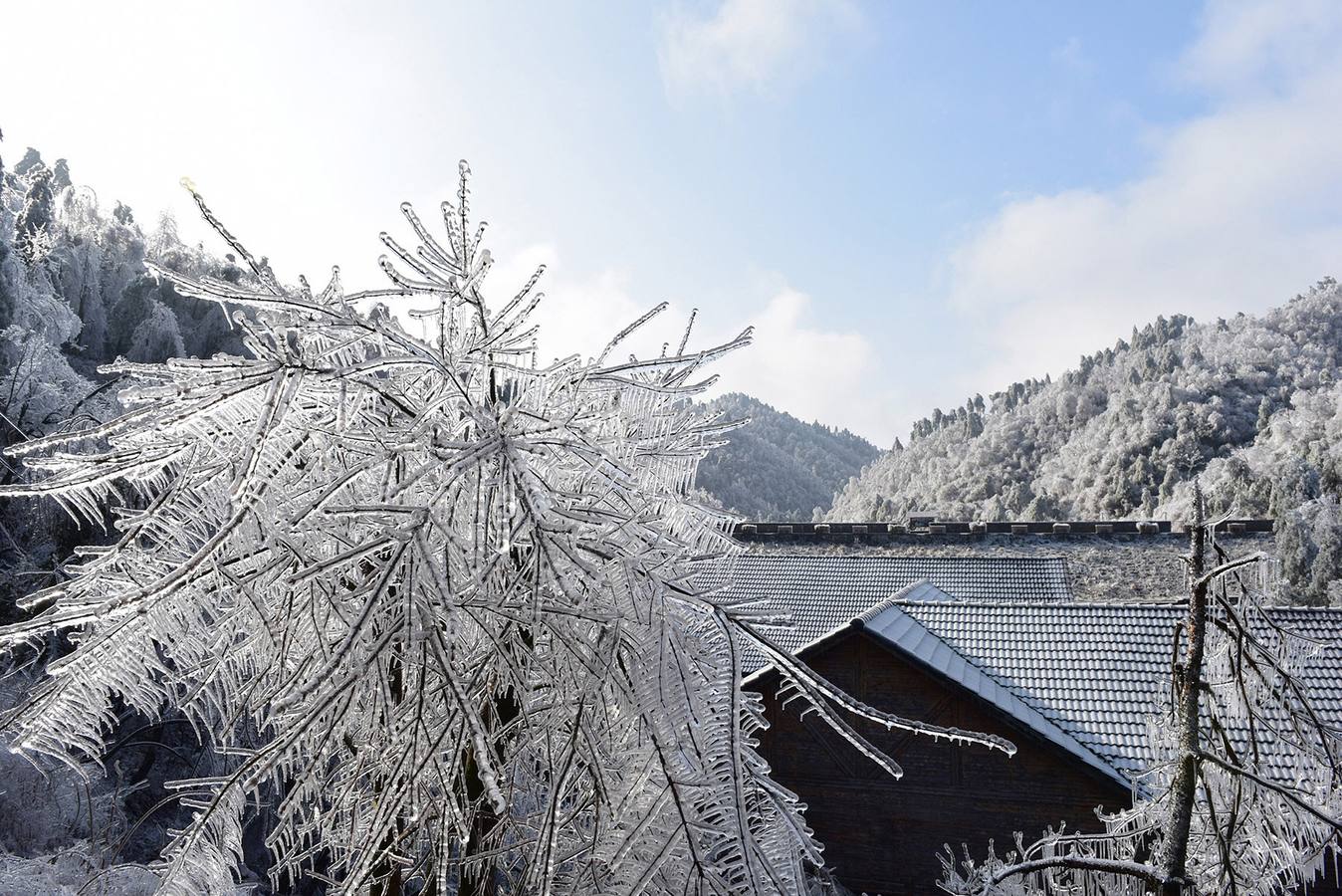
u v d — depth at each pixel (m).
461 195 3.42
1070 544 28.64
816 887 3.80
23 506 11.20
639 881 2.68
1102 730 11.97
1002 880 5.66
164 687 3.14
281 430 2.89
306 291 3.39
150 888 7.55
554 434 3.23
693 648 2.93
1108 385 117.50
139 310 20.88
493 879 3.48
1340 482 55.50
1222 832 5.23
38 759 9.69
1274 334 103.69
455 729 2.92
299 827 3.27
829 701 3.16
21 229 26.86
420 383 3.69
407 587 2.58
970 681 12.24
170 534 2.88
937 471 130.12
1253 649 5.18
